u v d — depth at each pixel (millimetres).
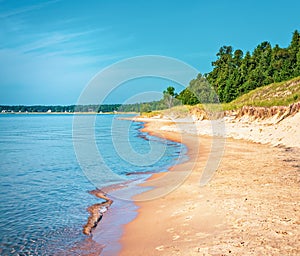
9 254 7664
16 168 19938
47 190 14000
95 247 7824
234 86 56656
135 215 9961
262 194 10109
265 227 7184
